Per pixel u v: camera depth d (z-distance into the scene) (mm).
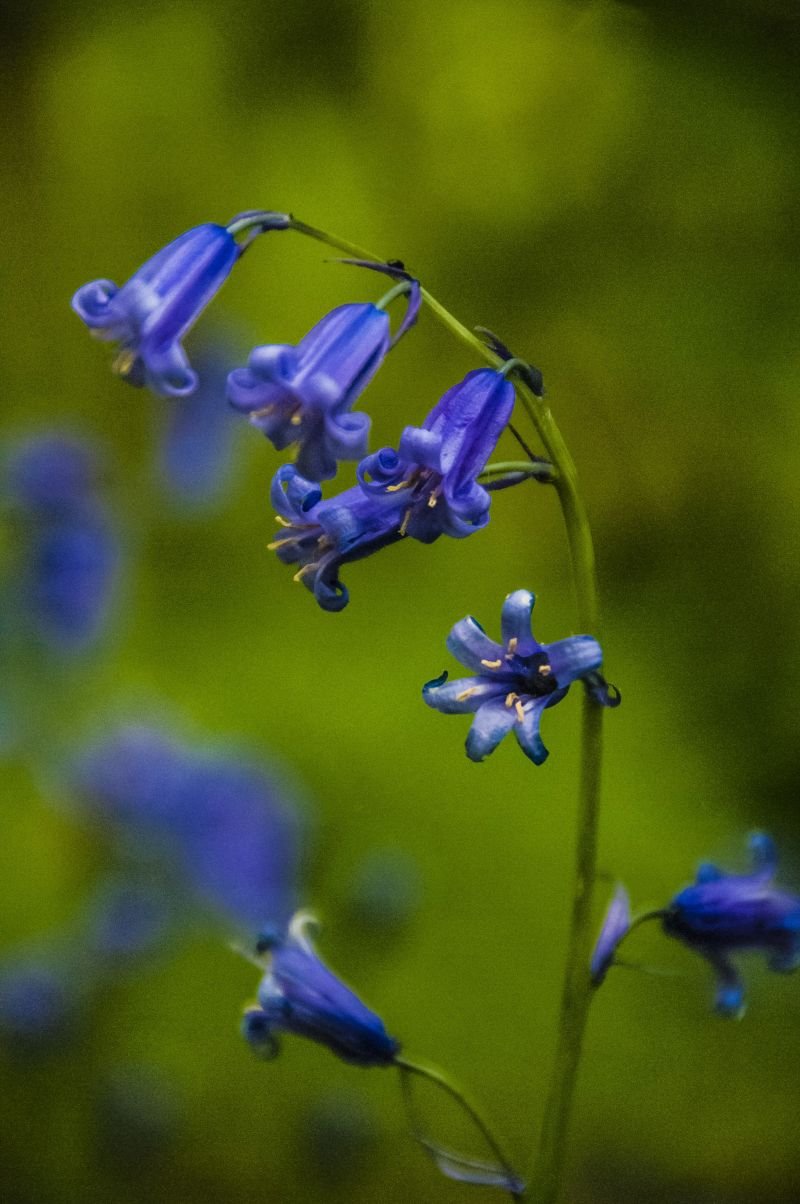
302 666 876
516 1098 799
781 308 1027
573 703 896
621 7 1040
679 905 484
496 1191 793
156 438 780
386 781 836
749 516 1015
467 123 1043
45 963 672
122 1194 705
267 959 492
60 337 1010
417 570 933
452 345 1004
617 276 1036
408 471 454
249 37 1055
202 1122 774
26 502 695
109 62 1053
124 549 726
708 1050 819
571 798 859
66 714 695
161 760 633
